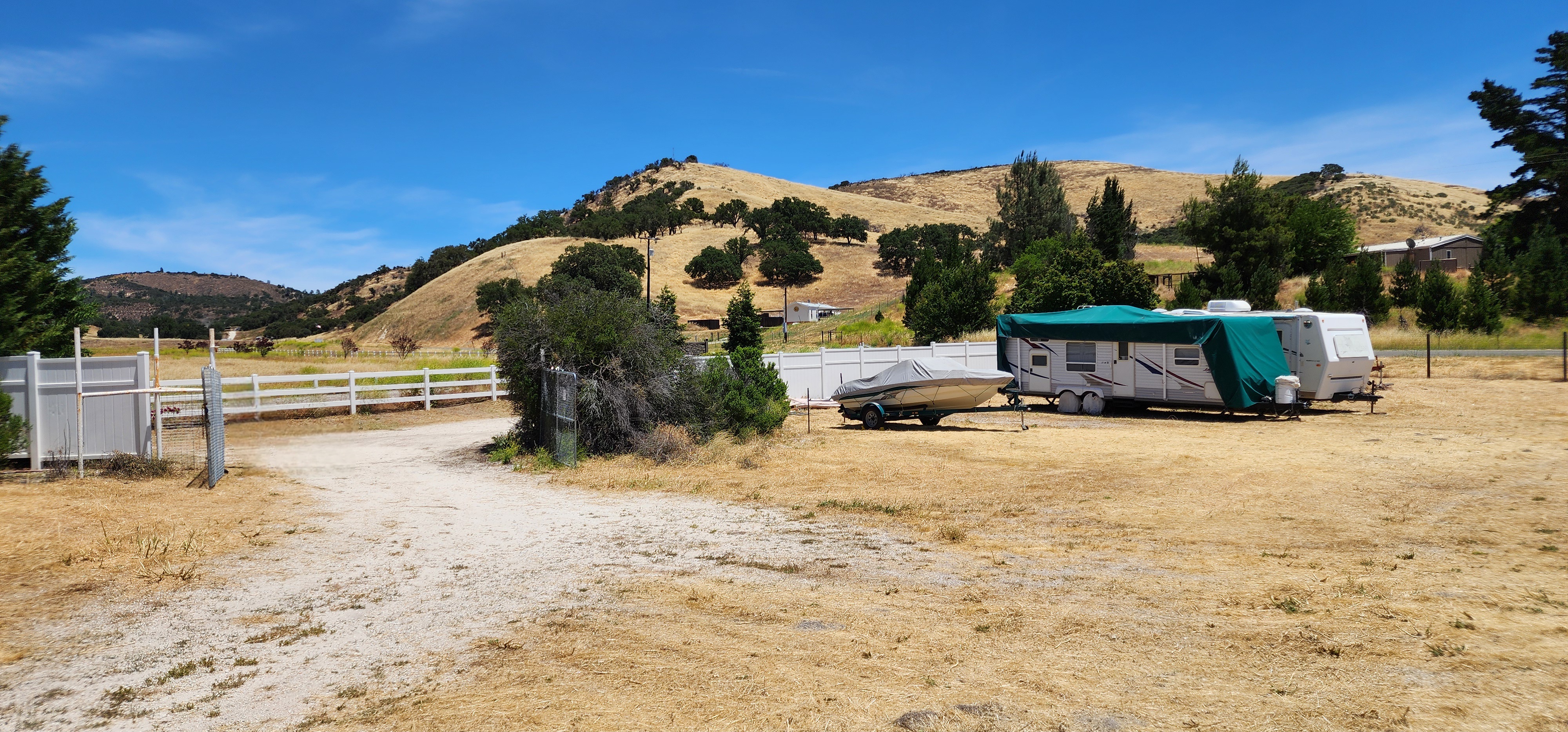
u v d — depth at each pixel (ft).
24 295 43.78
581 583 23.36
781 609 20.68
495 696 15.51
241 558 26.04
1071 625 19.10
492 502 36.11
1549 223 156.25
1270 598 20.77
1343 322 65.05
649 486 39.50
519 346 51.08
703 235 549.95
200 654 17.98
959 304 130.82
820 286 463.01
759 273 487.20
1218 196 151.94
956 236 168.45
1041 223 218.38
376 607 21.30
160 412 42.42
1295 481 38.01
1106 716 14.15
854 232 563.07
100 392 41.27
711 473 42.70
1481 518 29.35
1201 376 64.34
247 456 51.03
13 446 38.86
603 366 49.03
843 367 84.28
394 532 29.96
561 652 17.89
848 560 25.68
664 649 17.97
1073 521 30.94
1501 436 49.70
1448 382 79.10
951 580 23.26
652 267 467.52
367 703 15.35
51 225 49.11
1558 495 32.91
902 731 13.73
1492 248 147.43
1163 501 34.30
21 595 21.77
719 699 15.20
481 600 21.79
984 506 33.91
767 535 29.27
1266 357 63.87
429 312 432.25
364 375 77.20
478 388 90.89
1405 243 190.08
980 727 13.79
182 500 34.53
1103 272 123.13
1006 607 20.56
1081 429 60.59
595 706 14.97
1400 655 16.63
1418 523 28.94
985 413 72.38
